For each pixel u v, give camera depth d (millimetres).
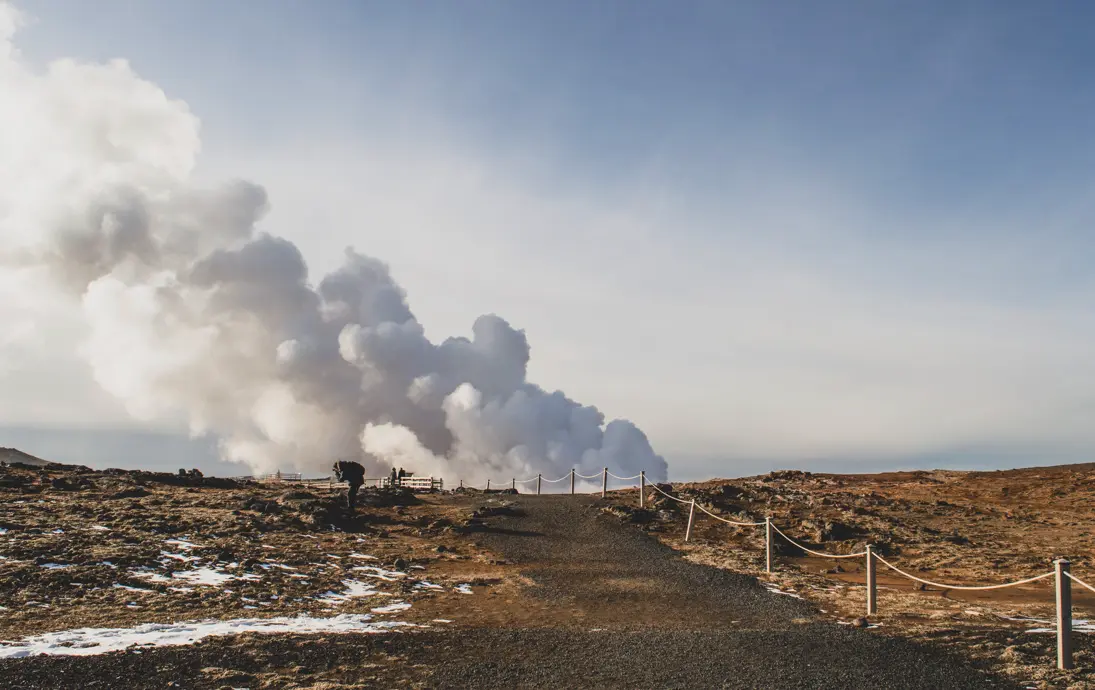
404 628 17234
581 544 30812
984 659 14695
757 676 13391
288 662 13711
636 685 12789
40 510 27859
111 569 20703
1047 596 23594
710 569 26078
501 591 22453
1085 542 31703
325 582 22094
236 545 25609
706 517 36625
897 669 13906
